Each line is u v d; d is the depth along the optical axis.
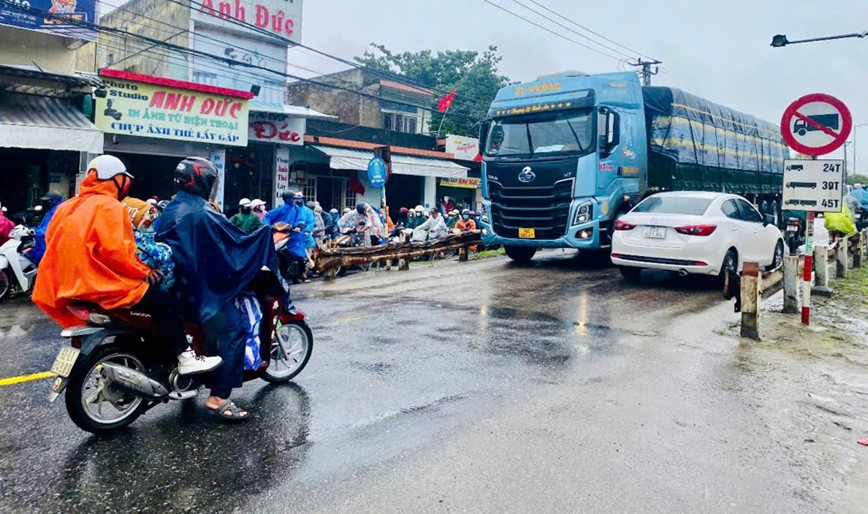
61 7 13.96
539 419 4.27
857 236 13.56
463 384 5.00
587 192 11.39
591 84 11.56
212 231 4.15
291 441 3.89
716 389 5.05
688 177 13.55
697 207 9.80
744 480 3.46
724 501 3.22
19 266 9.02
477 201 27.41
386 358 5.73
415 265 13.51
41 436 3.92
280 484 3.32
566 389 4.93
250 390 4.84
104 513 3.01
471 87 29.42
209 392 4.82
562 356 5.87
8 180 14.54
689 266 9.28
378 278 11.35
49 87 13.55
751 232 10.30
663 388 5.02
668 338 6.70
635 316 7.79
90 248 3.68
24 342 6.40
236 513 3.03
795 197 7.41
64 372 3.74
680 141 13.10
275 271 4.67
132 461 3.59
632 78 12.55
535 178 11.72
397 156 23.58
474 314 7.78
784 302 8.33
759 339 6.73
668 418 4.36
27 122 12.79
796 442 4.03
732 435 4.10
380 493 3.23
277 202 20.34
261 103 19.64
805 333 7.15
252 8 21.66
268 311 4.81
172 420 4.23
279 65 22.56
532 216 11.84
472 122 28.45
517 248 13.65
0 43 13.91
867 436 4.19
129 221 3.83
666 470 3.55
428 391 4.83
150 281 3.87
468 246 14.39
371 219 13.66
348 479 3.38
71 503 3.10
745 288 6.79
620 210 12.12
